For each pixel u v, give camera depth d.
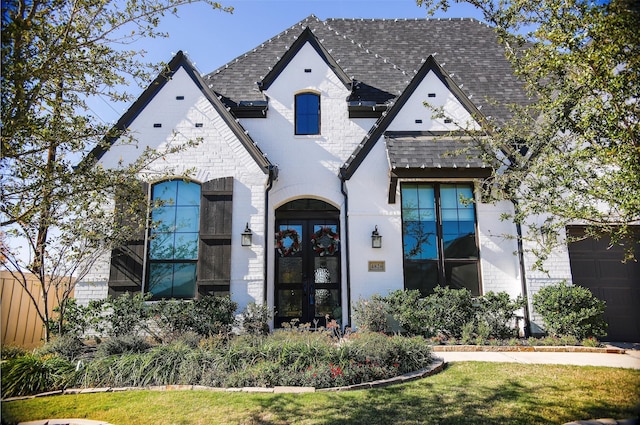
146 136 11.01
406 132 11.36
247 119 12.05
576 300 9.22
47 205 6.17
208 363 6.93
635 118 5.93
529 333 9.95
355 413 5.22
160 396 5.93
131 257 10.34
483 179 10.50
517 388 6.00
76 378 6.55
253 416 5.16
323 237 11.84
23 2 4.90
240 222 10.71
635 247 10.52
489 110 12.23
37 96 5.52
